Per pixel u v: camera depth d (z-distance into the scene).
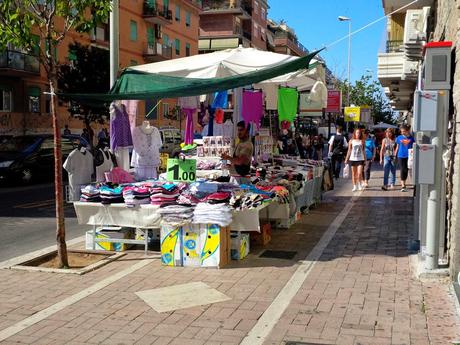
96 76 28.42
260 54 9.62
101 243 7.93
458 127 5.75
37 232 9.78
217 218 6.76
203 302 5.54
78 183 8.38
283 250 7.86
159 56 44.78
